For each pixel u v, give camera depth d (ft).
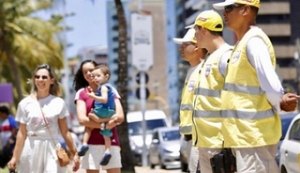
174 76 387.14
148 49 96.32
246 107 23.50
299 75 212.64
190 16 341.82
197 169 30.99
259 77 23.32
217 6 24.91
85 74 36.63
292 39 281.95
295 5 286.66
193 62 32.73
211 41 27.43
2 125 69.00
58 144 35.04
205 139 26.50
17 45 169.68
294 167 47.65
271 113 23.59
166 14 430.20
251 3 24.29
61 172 35.17
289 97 23.20
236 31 24.70
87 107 36.35
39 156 34.96
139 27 96.73
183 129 32.27
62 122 35.47
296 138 48.88
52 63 179.22
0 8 165.99
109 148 36.14
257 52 23.32
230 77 24.00
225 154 24.41
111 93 36.58
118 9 81.46
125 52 81.51
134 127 117.80
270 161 23.71
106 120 36.11
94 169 36.32
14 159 35.58
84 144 36.17
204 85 26.84
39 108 35.04
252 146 23.34
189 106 31.96
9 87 129.08
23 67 182.50
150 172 90.07
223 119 24.14
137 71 98.53
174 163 97.76
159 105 395.75
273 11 286.66
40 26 173.37
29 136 35.09
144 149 103.60
